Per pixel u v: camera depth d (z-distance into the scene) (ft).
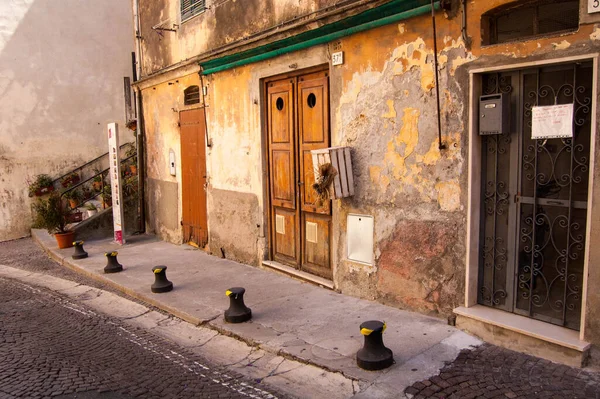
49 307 22.84
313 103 22.18
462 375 13.69
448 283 16.89
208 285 23.85
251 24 25.18
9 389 14.38
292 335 17.19
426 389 13.14
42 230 43.93
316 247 22.85
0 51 43.37
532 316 15.26
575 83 13.69
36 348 17.69
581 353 13.41
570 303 14.33
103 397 13.84
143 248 34.06
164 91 35.35
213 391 14.20
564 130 13.84
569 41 13.37
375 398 13.03
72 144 47.01
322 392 13.73
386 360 14.33
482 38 15.38
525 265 15.35
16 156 44.60
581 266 13.99
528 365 13.93
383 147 18.67
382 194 18.86
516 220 15.46
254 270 25.98
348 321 17.97
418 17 16.98
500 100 15.05
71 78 46.68
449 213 16.65
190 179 32.76
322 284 21.97
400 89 17.84
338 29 19.63
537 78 14.53
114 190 36.09
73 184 46.44
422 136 17.26
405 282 18.33
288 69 22.91
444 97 16.44
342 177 19.45
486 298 16.44
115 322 20.52
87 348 17.69
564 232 14.32
